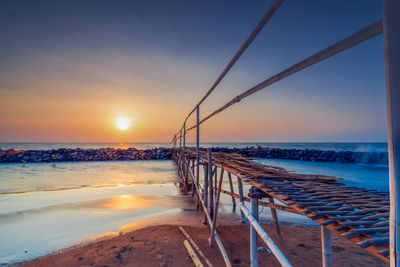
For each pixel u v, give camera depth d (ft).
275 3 3.32
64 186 32.91
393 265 1.87
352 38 2.62
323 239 5.42
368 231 3.15
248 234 13.69
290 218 17.30
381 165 70.08
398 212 1.81
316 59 3.35
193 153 25.48
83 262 10.30
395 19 1.73
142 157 87.20
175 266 9.77
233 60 6.44
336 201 4.93
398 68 1.73
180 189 30.14
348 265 10.28
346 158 85.25
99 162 74.69
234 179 39.40
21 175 45.16
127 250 11.33
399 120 1.75
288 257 10.83
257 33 4.43
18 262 10.62
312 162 81.20
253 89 6.31
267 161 82.89
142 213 18.47
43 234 14.07
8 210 19.42
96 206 20.76
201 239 12.74
